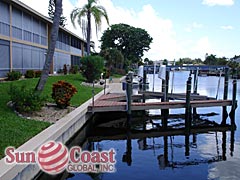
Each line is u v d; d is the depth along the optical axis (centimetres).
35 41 2608
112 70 5134
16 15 2211
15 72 1916
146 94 1877
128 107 1294
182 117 1593
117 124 1413
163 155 925
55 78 2272
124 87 1930
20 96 1035
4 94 1248
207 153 952
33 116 1023
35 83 1750
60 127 872
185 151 975
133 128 1341
